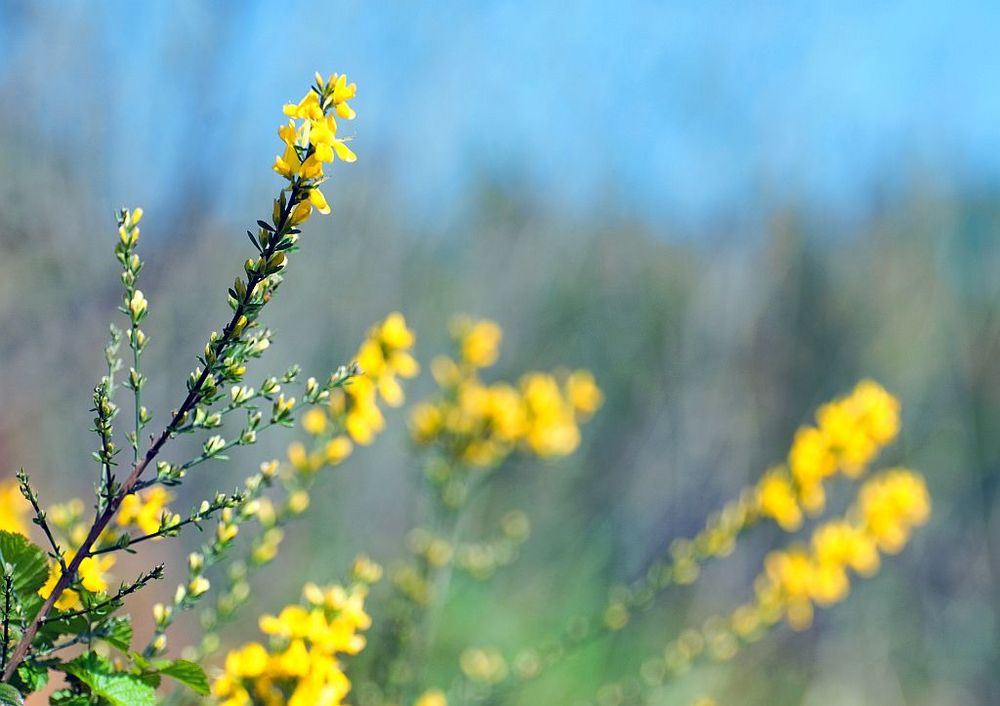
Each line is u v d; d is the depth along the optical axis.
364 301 8.98
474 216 10.04
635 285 10.74
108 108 6.62
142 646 5.43
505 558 5.08
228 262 7.25
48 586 2.10
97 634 2.07
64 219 6.59
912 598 10.71
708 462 10.47
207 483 7.33
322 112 1.88
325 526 7.48
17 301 6.52
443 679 6.71
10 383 6.61
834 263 11.43
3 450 6.64
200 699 2.88
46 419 6.79
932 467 11.41
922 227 11.77
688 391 10.59
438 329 9.41
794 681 9.55
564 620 8.05
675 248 11.10
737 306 10.91
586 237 10.70
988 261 11.99
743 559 9.87
